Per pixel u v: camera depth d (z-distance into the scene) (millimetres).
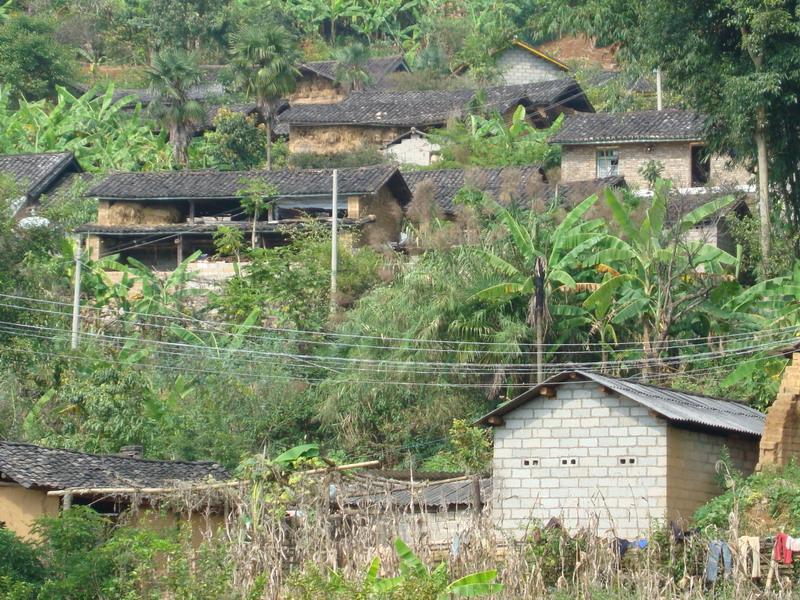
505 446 56781
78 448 73750
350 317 82188
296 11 197625
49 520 46812
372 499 51062
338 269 91375
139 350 81188
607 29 78250
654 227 75125
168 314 88000
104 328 85938
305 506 47844
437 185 113750
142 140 140625
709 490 55562
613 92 125125
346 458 77750
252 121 142375
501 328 77562
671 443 54312
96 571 44438
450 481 52188
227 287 91625
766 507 50094
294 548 47969
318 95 167500
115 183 112062
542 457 56000
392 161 136750
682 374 72000
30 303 79562
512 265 78938
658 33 75750
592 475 55000
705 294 74125
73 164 125562
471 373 77312
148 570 43906
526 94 143125
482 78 160375
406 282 80312
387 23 199000
